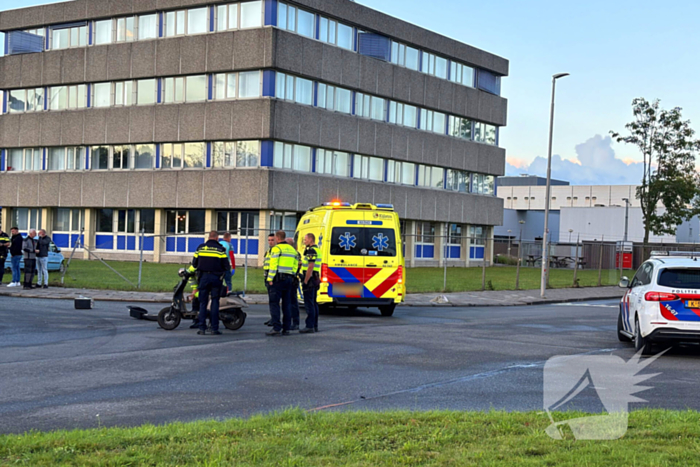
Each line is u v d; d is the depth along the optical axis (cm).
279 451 559
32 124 4688
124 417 730
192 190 4116
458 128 5341
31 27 4703
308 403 805
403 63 4825
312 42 4138
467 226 5550
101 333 1401
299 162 4141
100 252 4534
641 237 7344
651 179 5547
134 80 4341
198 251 1419
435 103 5053
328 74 4241
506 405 802
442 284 3256
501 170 5719
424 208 5028
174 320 1482
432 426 651
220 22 4075
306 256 1470
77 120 4512
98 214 4572
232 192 3988
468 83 5403
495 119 5612
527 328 1653
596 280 4078
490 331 1564
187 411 761
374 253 1856
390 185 4734
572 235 7700
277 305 1416
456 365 1085
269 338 1368
